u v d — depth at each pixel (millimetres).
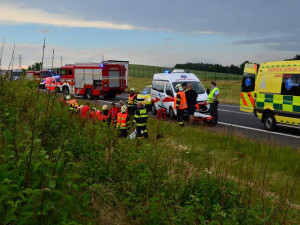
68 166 3768
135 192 4652
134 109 15641
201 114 15648
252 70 16781
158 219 3908
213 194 4918
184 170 5828
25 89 7164
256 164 8141
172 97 17766
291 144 11406
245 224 4195
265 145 10172
